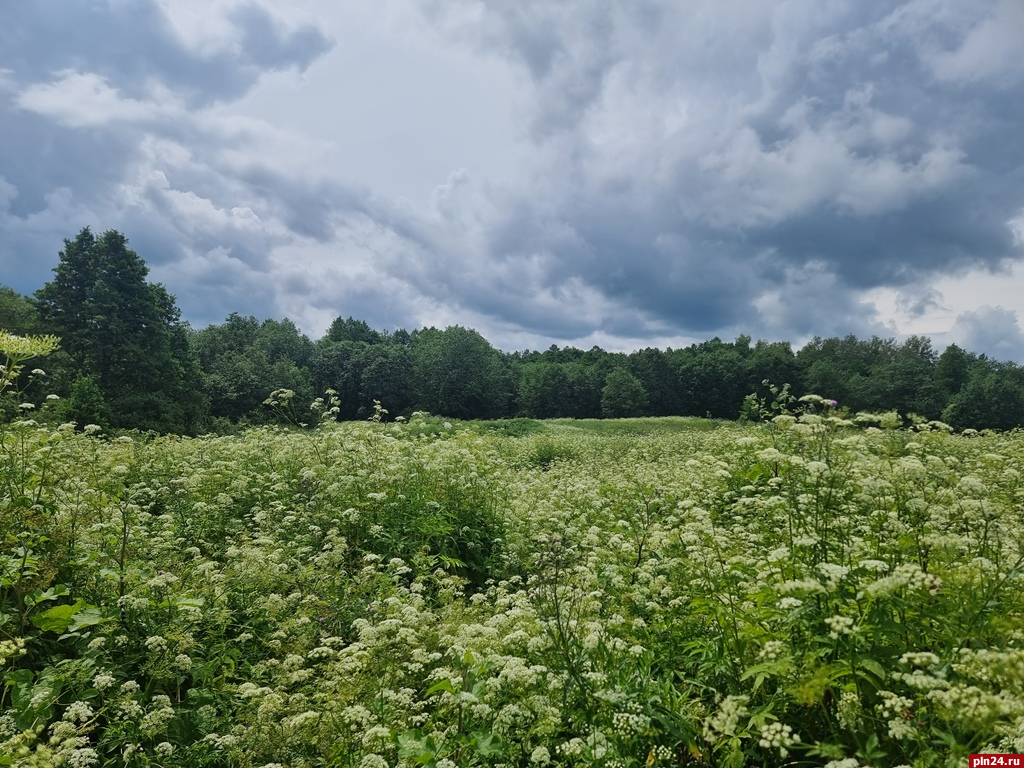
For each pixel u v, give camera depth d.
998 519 4.82
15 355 7.13
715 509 7.92
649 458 16.27
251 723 4.19
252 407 65.75
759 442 7.96
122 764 3.97
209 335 87.00
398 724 3.79
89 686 4.52
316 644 5.39
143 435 15.36
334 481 8.87
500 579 7.74
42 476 6.59
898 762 2.87
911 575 2.98
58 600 5.41
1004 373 95.94
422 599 5.59
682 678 3.92
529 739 3.63
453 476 9.53
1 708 4.26
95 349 46.72
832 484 4.87
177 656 4.58
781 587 3.27
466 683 3.89
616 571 5.85
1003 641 3.13
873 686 3.08
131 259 51.19
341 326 143.25
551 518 8.38
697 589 4.75
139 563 5.95
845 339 146.88
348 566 7.17
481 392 101.94
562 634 3.90
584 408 106.69
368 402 98.81
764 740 2.81
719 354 113.94
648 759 3.22
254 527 8.57
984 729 2.49
